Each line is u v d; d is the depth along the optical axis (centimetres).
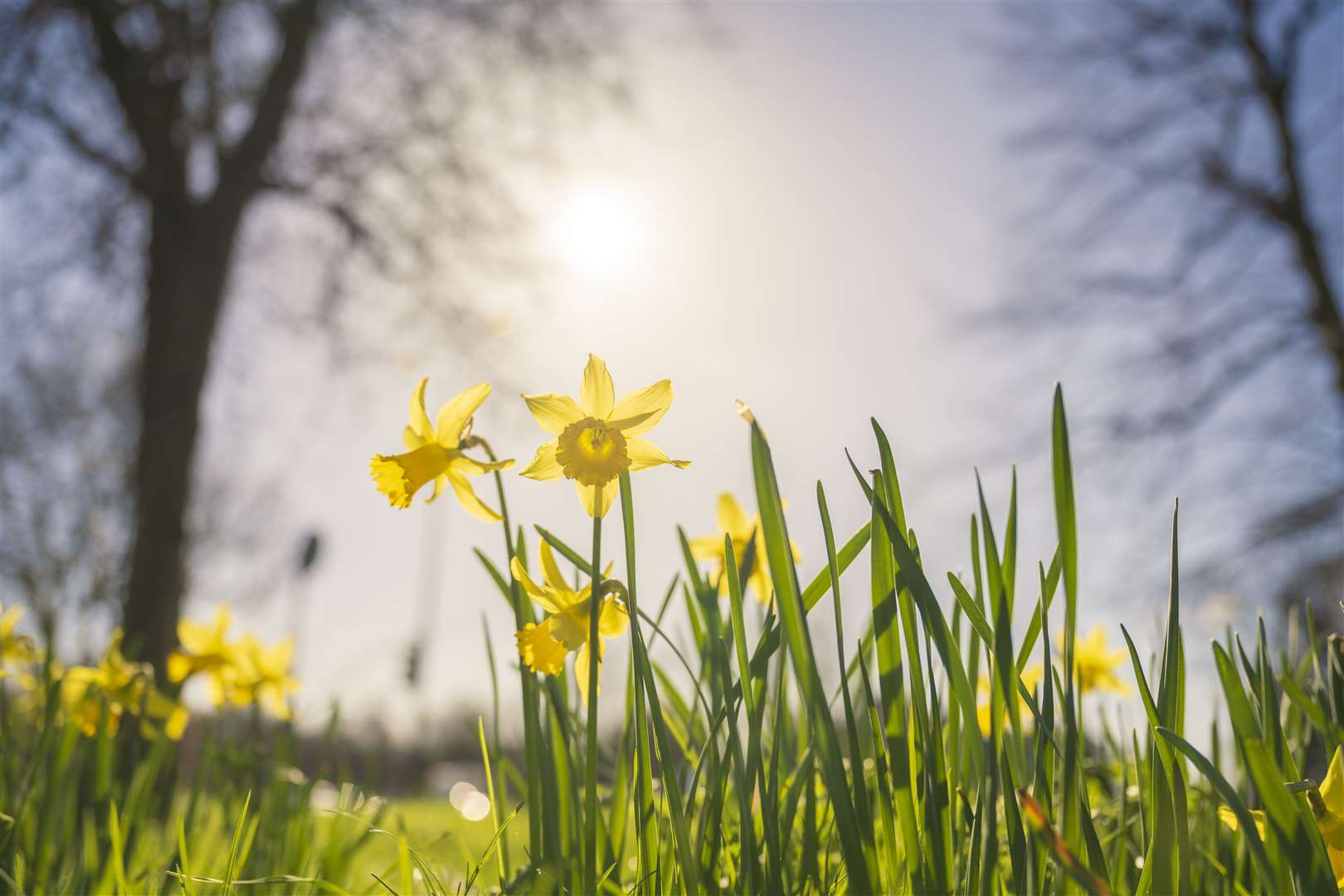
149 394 342
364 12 397
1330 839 47
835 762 45
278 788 86
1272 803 41
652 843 55
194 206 370
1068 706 47
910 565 47
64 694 88
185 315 353
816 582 52
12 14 330
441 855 101
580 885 54
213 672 103
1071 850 46
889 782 51
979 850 46
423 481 61
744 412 48
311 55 412
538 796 57
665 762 50
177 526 331
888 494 49
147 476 330
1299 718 64
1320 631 129
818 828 62
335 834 82
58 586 97
